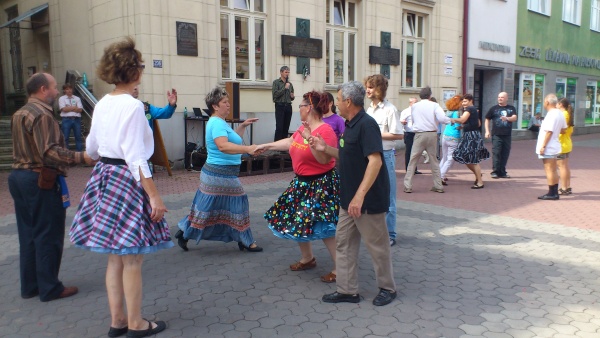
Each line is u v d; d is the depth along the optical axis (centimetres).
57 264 412
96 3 1164
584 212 743
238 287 439
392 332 353
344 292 402
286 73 1143
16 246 551
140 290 340
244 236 523
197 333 352
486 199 841
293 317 378
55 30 1355
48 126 364
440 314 383
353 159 377
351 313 385
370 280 457
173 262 504
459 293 425
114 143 313
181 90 1118
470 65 1867
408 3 1638
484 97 2070
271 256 525
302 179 439
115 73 318
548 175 840
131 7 1066
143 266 491
